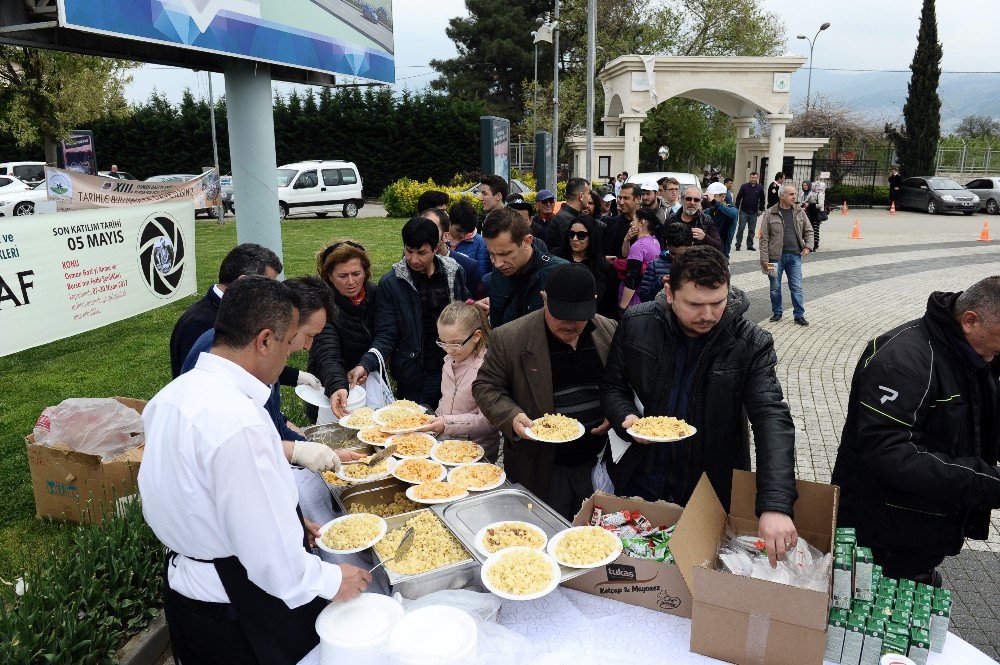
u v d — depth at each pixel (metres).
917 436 2.27
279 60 5.32
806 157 26.52
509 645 1.84
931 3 30.80
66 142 18.19
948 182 26.98
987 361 2.24
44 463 3.94
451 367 3.57
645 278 5.45
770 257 9.27
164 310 9.81
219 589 1.88
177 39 4.18
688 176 18.97
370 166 32.69
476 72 42.88
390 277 4.15
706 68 23.52
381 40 7.23
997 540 4.15
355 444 3.34
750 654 1.80
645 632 1.98
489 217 3.92
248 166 5.59
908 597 1.91
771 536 2.04
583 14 36.09
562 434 2.69
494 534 2.33
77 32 4.38
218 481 1.71
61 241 5.57
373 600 1.97
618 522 2.38
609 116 26.64
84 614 2.88
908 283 12.30
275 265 3.19
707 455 2.65
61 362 7.45
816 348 8.30
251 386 1.88
